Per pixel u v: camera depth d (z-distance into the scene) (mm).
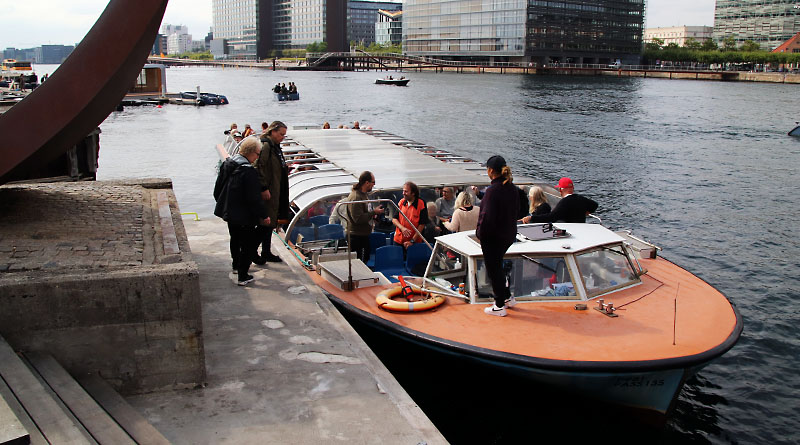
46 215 6746
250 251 7480
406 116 48875
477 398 7602
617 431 7215
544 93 77312
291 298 7250
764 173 25578
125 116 47656
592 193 21547
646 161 28281
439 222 10648
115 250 5578
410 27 175625
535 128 40750
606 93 78062
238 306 6961
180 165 25797
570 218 9258
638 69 138375
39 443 3590
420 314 7406
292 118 47031
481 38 157750
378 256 9477
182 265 5148
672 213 19031
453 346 6641
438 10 166750
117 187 8648
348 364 5766
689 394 8625
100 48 5785
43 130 5766
